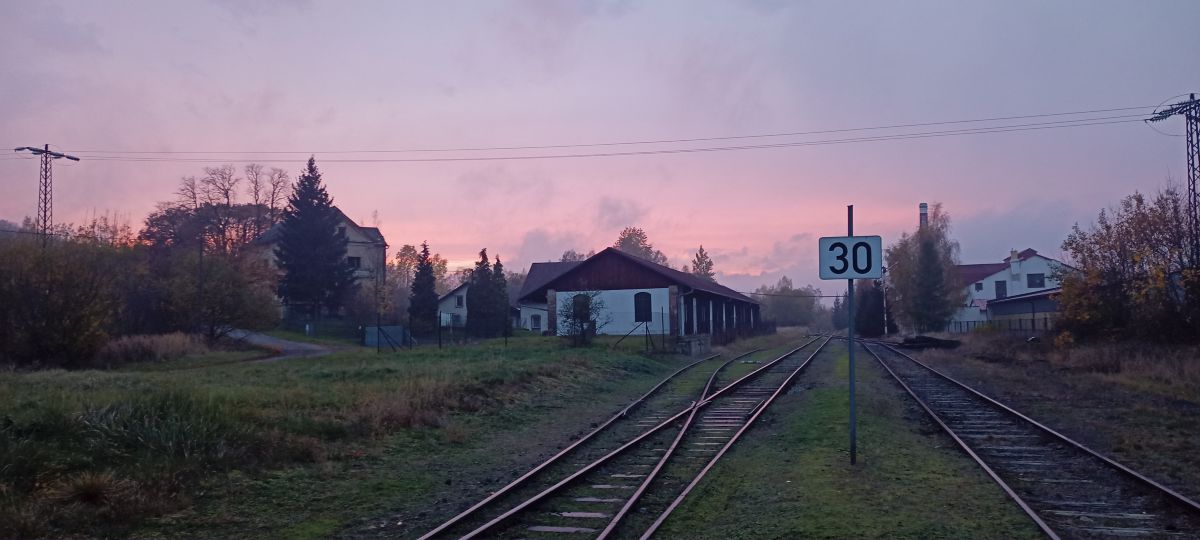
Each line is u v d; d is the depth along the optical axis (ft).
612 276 155.84
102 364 96.27
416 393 54.85
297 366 85.40
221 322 135.33
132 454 32.86
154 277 138.92
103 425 34.55
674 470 36.70
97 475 28.78
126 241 149.69
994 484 31.55
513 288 374.43
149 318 132.87
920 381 81.56
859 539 24.09
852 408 35.60
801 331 343.46
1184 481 32.96
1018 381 79.10
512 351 107.34
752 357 128.16
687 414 57.16
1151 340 95.55
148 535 25.59
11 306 87.45
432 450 42.34
